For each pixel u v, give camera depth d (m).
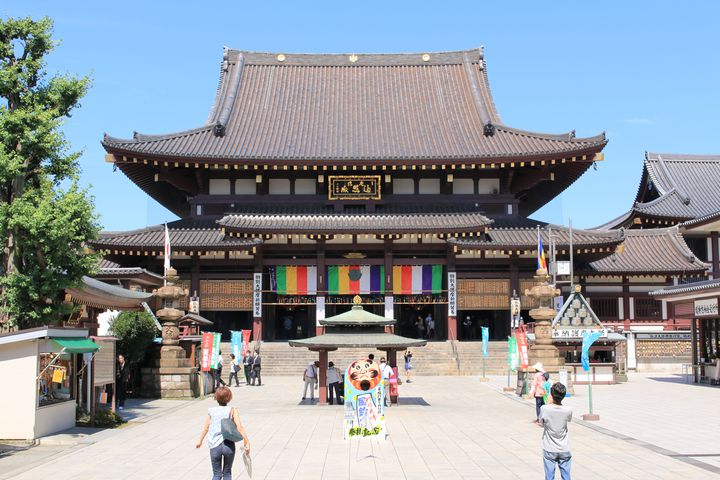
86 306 38.12
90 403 29.94
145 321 39.81
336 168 67.19
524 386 41.56
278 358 59.34
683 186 88.94
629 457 22.14
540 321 44.31
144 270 55.41
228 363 57.91
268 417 31.91
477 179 69.81
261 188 68.94
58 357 26.84
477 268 64.81
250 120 75.06
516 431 27.66
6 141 28.86
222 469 16.50
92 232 28.92
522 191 73.88
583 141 65.25
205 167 67.31
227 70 81.81
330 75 82.56
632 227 84.25
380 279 65.06
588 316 49.53
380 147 70.56
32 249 28.44
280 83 81.19
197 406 36.97
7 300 28.55
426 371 58.00
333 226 63.69
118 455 23.06
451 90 80.38
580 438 25.91
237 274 64.56
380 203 68.94
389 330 63.41
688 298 51.84
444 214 67.38
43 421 25.97
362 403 24.66
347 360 58.97
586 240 63.78
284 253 65.19
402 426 28.97
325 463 21.55
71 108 30.91
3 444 24.78
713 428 28.42
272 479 19.45
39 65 30.25
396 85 81.31
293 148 69.94
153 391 40.62
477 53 83.12
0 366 25.44
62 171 29.98
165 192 75.94
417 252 65.25
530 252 63.69
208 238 64.25
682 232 78.88
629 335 64.00
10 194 29.52
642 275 68.56
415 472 20.20
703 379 50.34
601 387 47.22
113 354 31.48
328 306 66.94
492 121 75.00
